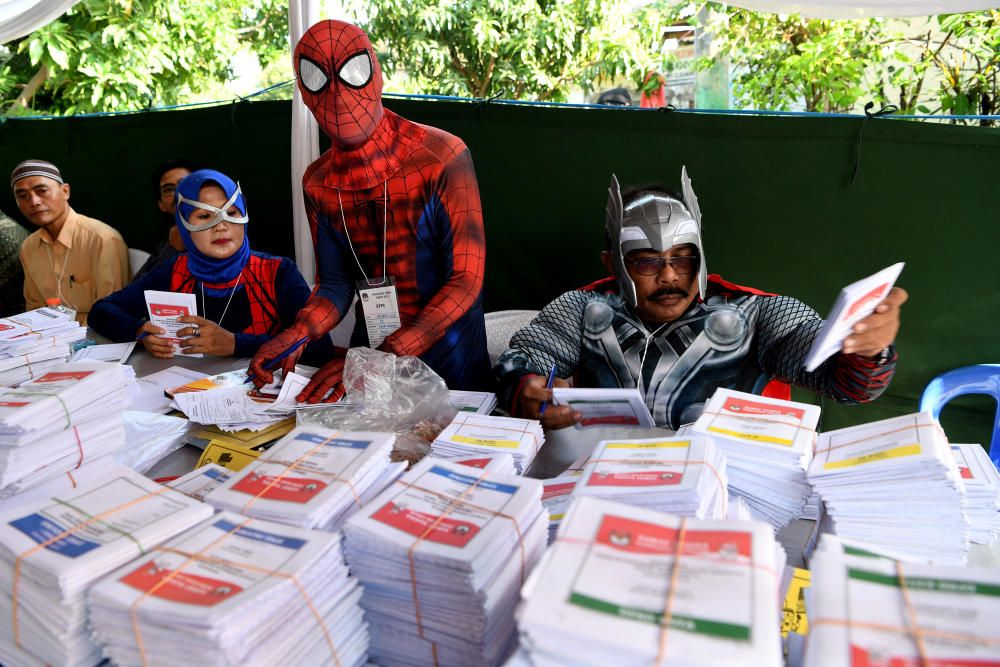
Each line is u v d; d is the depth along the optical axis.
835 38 3.92
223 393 1.99
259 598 0.87
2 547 1.00
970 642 0.71
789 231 2.88
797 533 1.34
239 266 2.72
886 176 2.69
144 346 2.62
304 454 1.23
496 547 0.96
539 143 3.21
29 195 3.70
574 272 3.30
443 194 2.07
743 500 1.33
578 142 3.14
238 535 1.02
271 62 6.25
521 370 1.96
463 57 5.57
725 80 4.57
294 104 3.27
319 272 2.31
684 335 2.12
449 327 2.18
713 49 4.45
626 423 1.77
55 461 1.36
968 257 2.66
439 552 0.94
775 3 2.92
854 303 1.29
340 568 0.99
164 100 6.07
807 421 1.41
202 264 2.70
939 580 0.79
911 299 2.77
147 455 1.66
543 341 2.20
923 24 3.86
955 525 1.15
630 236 2.02
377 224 2.13
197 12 5.84
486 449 1.47
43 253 3.88
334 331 3.34
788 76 4.17
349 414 1.79
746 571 0.80
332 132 1.99
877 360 1.70
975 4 2.68
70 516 1.07
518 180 3.28
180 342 2.49
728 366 2.11
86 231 3.83
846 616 0.75
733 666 0.68
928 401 2.69
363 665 1.03
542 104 3.16
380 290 2.20
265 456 1.23
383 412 1.79
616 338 2.18
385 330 2.23
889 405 2.89
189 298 2.45
